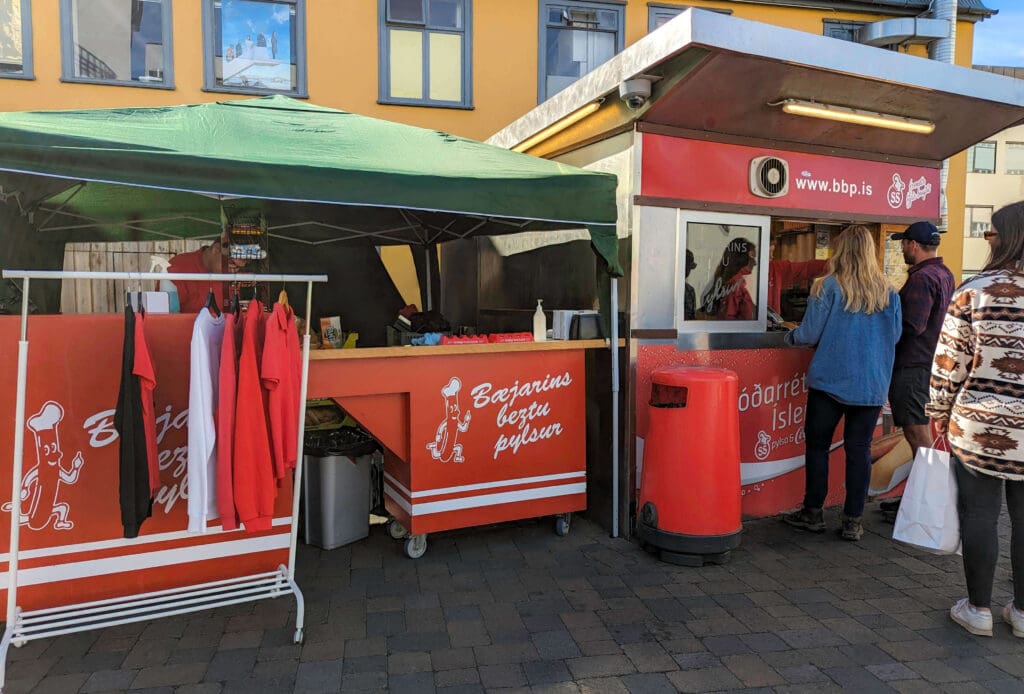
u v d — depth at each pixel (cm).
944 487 288
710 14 307
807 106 368
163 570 279
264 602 303
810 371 381
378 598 308
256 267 403
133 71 736
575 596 311
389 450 352
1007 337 254
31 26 696
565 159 445
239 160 261
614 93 375
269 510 252
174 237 505
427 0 805
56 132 238
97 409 264
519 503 369
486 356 355
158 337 272
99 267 627
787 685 239
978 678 244
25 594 258
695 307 398
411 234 620
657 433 349
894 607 301
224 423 242
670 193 379
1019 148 2480
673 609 298
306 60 773
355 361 323
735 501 344
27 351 244
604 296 385
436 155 347
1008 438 254
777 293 490
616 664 253
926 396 386
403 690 235
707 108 363
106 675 243
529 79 835
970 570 273
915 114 408
